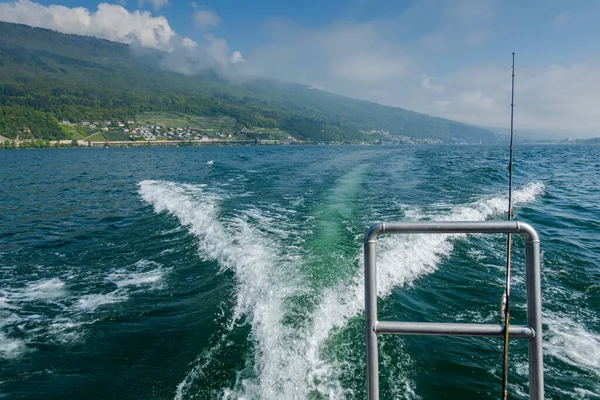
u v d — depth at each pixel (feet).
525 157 128.16
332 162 107.04
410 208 37.52
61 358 15.25
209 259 25.20
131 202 51.47
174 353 15.11
